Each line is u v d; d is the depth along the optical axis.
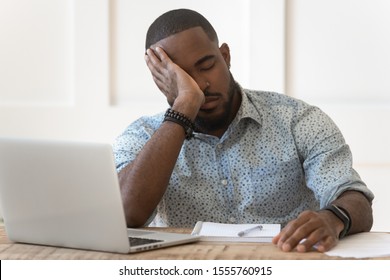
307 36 3.24
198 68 2.04
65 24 3.35
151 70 2.09
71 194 1.60
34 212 1.68
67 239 1.64
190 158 2.15
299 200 2.15
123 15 3.32
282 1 3.22
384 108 3.21
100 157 1.54
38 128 3.37
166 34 2.06
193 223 2.14
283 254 1.53
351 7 3.22
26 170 1.66
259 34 3.24
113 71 3.34
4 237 1.82
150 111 3.31
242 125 2.14
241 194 2.13
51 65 3.36
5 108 3.37
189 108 1.98
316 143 2.08
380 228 3.24
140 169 1.94
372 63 3.23
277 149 2.12
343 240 1.68
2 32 3.37
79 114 3.35
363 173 3.24
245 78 3.27
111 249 1.57
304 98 3.25
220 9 3.27
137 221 1.92
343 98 3.24
